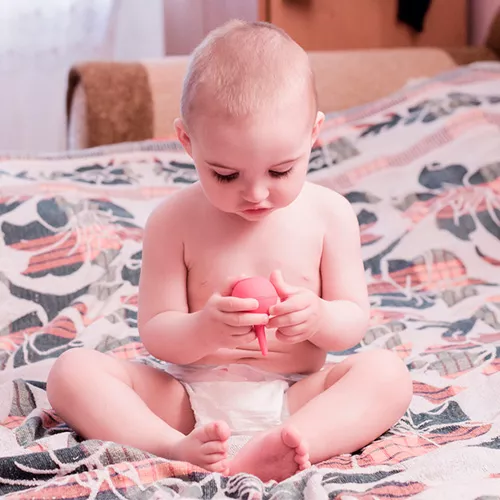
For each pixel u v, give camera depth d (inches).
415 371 46.9
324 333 38.1
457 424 38.3
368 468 31.9
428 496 28.7
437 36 112.6
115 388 35.6
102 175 75.9
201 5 119.1
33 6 110.3
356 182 76.1
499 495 28.8
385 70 98.9
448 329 54.4
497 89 85.1
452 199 71.6
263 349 34.2
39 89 113.0
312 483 29.6
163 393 38.0
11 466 31.6
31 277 60.8
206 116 33.8
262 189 34.2
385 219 71.0
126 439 34.4
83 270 61.8
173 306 39.5
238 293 34.5
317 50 107.2
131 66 92.9
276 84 33.9
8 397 43.2
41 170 75.8
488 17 111.3
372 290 63.2
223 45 35.4
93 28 113.0
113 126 90.7
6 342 54.2
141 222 68.9
